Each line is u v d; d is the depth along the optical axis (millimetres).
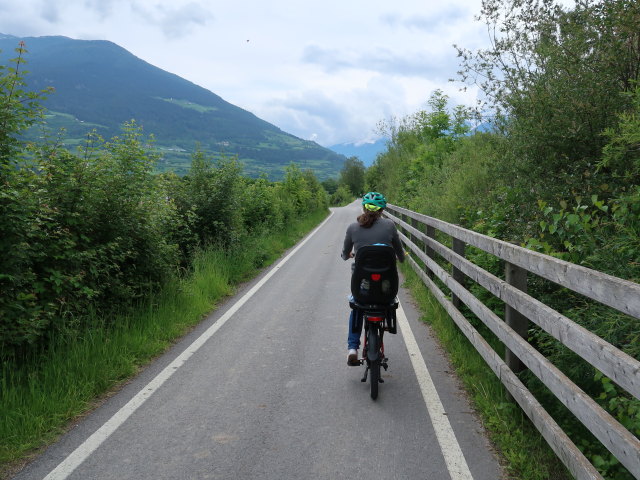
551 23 6445
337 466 3090
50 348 4801
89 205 5930
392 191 27922
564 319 2469
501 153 7008
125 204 6621
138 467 3127
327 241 18516
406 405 3996
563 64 5543
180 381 4676
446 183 13984
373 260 4234
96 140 6160
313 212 34812
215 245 11070
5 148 4469
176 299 7328
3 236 4438
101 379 4531
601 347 2031
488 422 3574
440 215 11391
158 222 7312
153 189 7312
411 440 3400
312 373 4828
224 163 12070
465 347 5133
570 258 3912
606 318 3045
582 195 5094
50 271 5129
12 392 3961
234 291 9289
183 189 11461
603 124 5258
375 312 4277
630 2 4809
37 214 4914
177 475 3023
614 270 3400
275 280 10344
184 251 10828
